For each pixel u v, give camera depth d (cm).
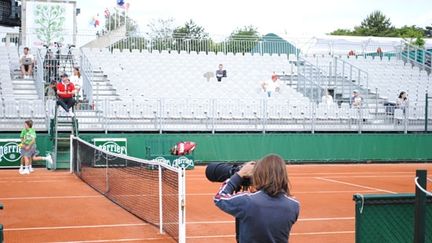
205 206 1438
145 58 3234
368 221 620
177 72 3170
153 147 2533
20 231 1122
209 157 2644
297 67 3341
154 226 1167
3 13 3669
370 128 2919
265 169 492
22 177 2073
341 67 3553
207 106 2736
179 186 986
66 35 3441
